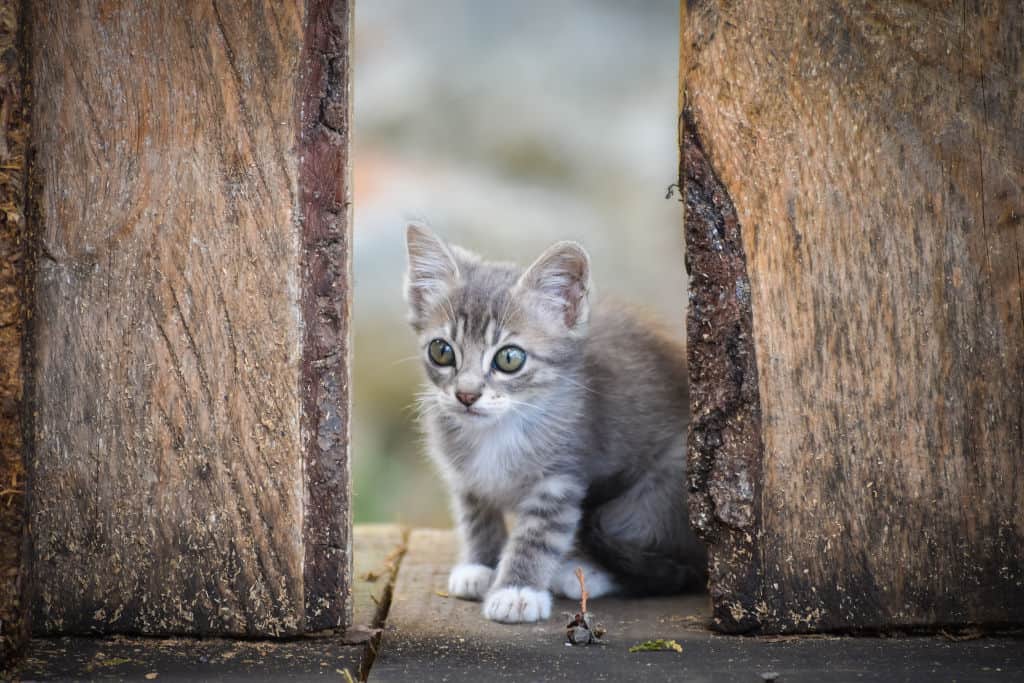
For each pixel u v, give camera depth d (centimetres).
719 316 432
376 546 647
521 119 1472
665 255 1305
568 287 580
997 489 433
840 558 438
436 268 600
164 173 423
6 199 394
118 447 431
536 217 1321
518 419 568
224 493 431
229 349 427
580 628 445
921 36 424
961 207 429
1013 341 430
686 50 427
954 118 426
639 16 1641
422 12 1611
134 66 420
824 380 434
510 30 1602
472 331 574
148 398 430
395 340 1183
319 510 433
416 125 1463
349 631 448
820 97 426
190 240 425
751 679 389
